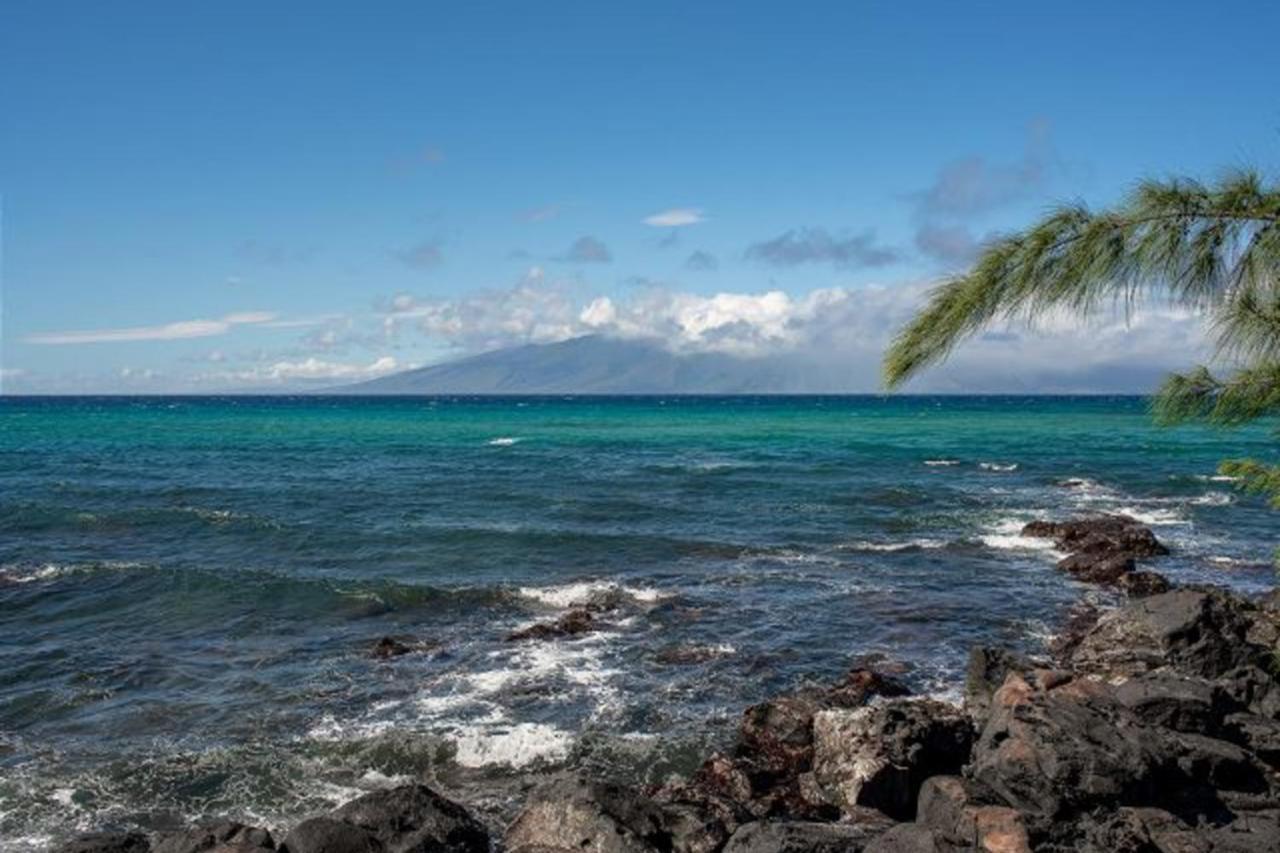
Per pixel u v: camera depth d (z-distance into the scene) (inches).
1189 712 547.8
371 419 5078.7
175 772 585.6
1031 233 177.2
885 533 1414.9
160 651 828.0
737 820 494.0
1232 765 499.5
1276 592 864.9
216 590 1031.6
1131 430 3843.5
